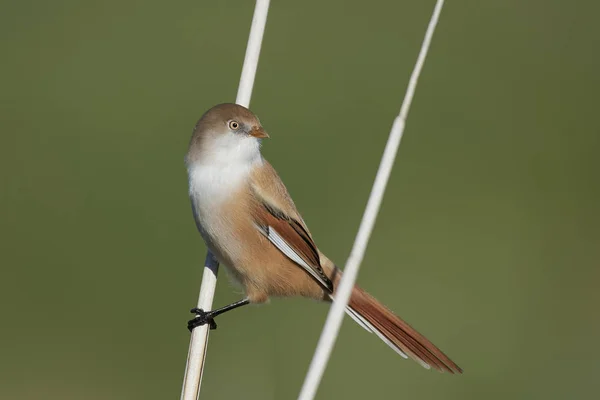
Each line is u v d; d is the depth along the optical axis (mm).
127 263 11273
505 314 11266
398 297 11359
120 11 15312
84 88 13656
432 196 12688
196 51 14281
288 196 8250
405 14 15547
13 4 15219
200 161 8016
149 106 13320
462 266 11820
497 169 13008
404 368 10438
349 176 12375
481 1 15883
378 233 12211
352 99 13531
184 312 10750
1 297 11039
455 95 13891
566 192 12828
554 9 15781
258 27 8008
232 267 8195
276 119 13078
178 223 11766
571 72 14422
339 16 15359
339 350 10617
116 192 12109
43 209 11945
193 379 7047
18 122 13008
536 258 12023
